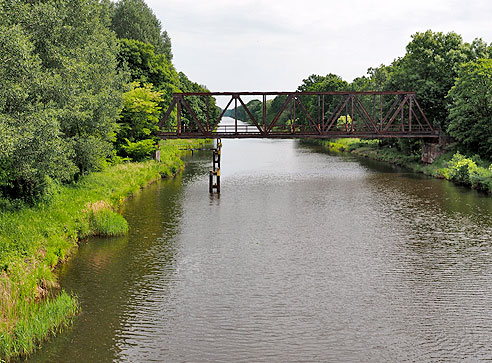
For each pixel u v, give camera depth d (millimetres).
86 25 33969
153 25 92000
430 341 16516
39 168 23438
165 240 27906
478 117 52625
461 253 25609
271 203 39344
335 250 26344
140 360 15117
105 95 34250
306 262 24375
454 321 17969
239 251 26094
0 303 16609
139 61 58344
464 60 60969
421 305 19297
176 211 35688
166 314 18344
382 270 23203
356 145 92688
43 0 29125
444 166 54562
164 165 55812
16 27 20500
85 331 16875
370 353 15742
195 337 16625
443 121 61500
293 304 19375
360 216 34469
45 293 19328
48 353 15414
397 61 83688
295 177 55188
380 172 59281
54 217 26516
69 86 25938
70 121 29078
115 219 29156
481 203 38438
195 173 58188
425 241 27906
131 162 51875
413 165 62625
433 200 40062
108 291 20312
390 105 67000
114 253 25266
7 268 19125
